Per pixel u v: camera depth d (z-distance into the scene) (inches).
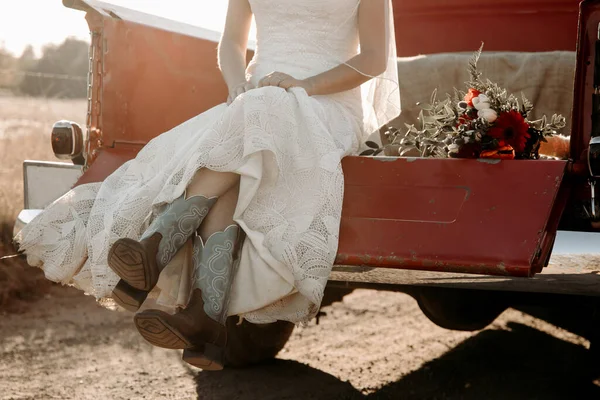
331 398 114.6
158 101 125.4
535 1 155.6
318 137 86.9
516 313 171.5
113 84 118.5
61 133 126.3
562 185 83.9
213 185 83.9
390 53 104.7
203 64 132.8
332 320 163.3
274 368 128.7
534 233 76.0
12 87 339.3
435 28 165.3
